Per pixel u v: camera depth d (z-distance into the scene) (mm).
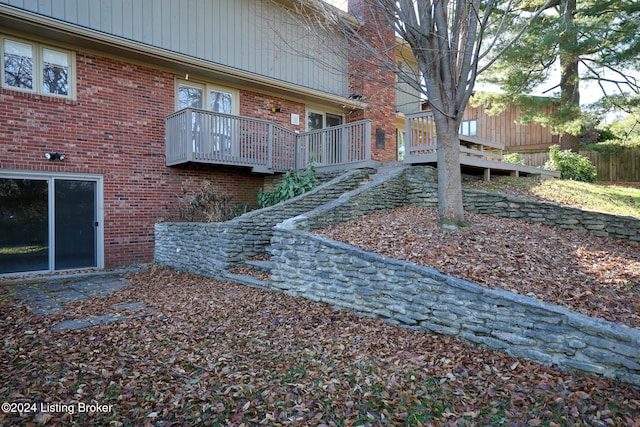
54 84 8055
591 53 12336
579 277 4234
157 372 3494
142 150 9258
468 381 3197
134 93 9102
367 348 3930
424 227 6133
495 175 10711
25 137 7645
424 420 2721
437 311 4160
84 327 4660
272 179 11359
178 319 4941
